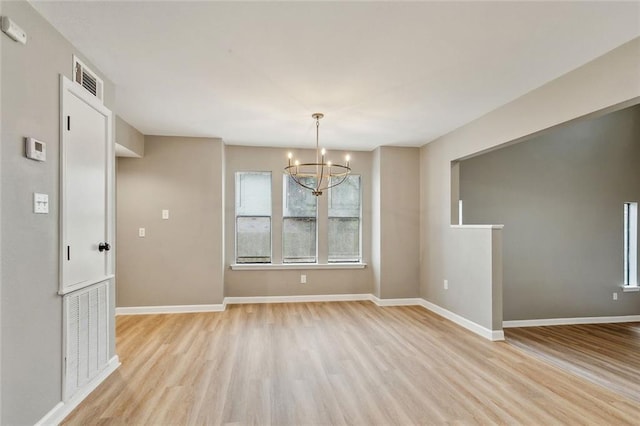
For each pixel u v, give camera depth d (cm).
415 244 562
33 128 199
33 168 199
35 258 201
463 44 243
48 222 212
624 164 564
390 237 554
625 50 244
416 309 525
